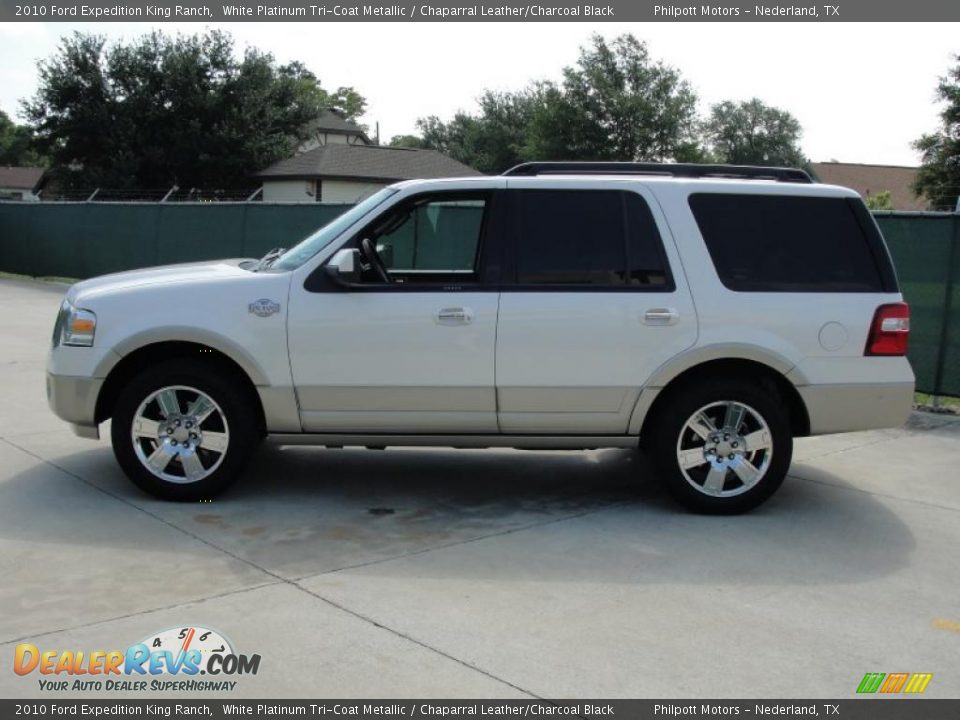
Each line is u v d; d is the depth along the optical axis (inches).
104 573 177.9
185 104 1697.8
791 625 162.6
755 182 224.5
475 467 264.8
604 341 215.3
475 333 215.0
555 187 221.5
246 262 255.1
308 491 236.4
